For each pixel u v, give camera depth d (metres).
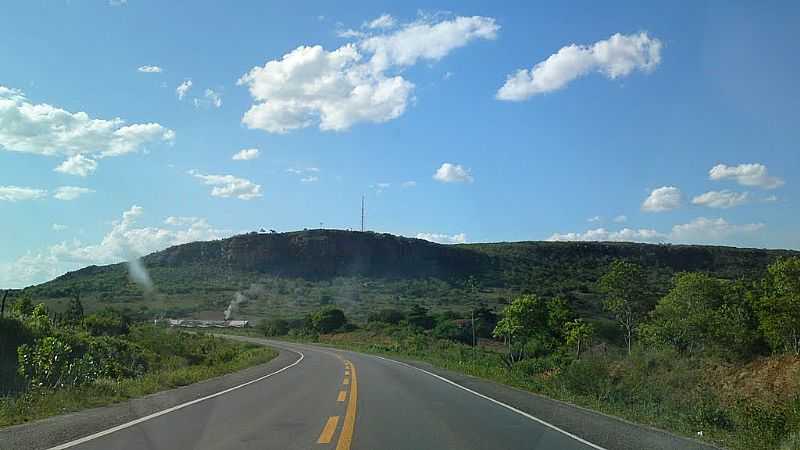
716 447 10.90
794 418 12.67
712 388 28.89
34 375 18.84
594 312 70.56
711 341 38.38
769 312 35.19
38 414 12.80
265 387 20.09
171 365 33.75
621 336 56.22
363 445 9.85
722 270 92.06
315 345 69.88
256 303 106.62
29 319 27.47
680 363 33.09
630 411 15.92
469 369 30.19
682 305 41.56
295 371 28.67
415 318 79.75
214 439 10.27
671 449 10.19
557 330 49.75
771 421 12.88
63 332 28.61
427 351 51.25
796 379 24.75
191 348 45.28
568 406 16.17
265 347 60.12
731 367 31.03
